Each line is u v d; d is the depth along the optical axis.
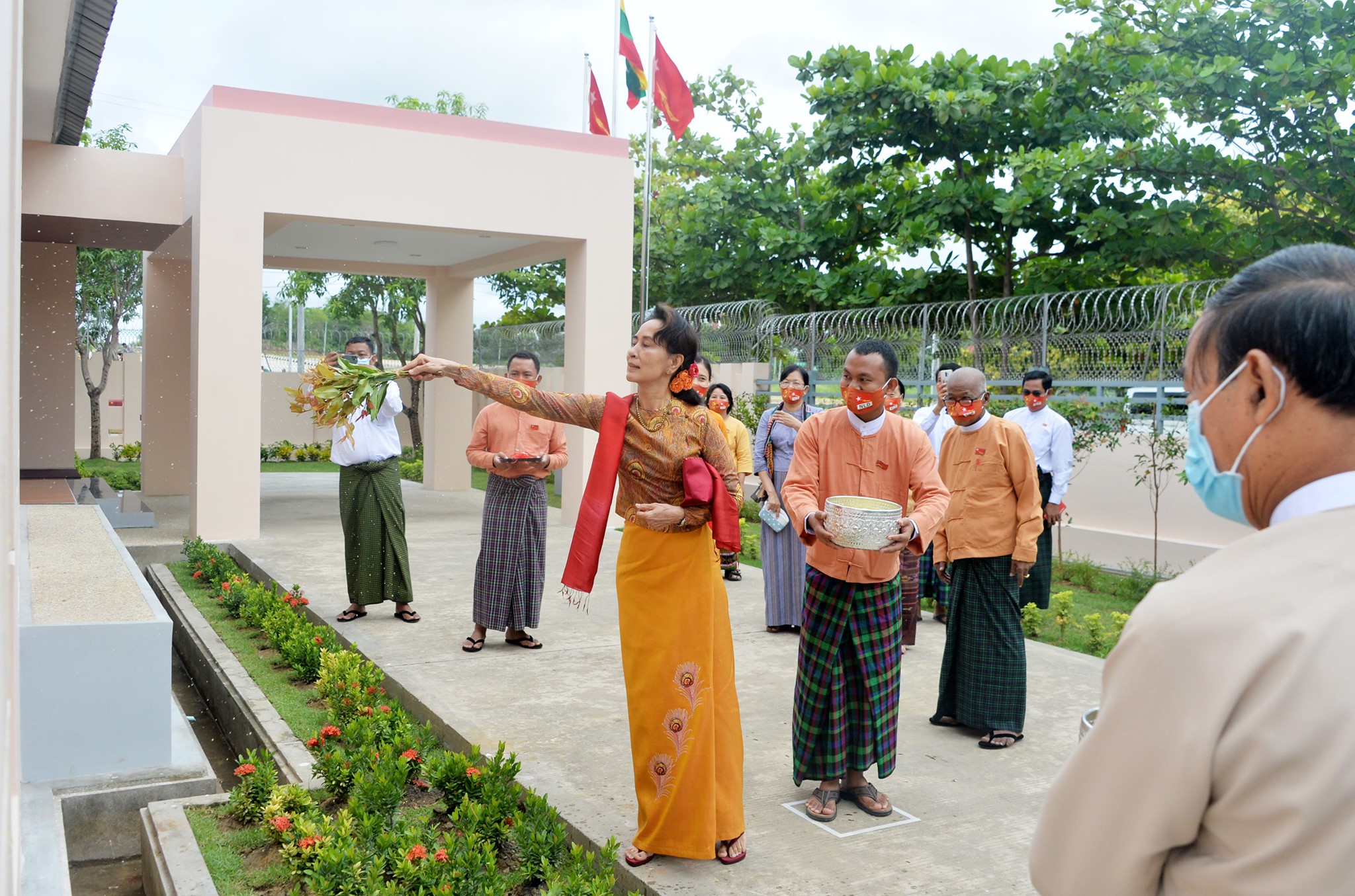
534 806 3.33
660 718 3.07
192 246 10.00
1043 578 6.68
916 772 4.02
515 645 5.81
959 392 4.38
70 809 3.77
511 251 12.42
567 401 3.21
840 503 3.56
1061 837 1.06
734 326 14.41
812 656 3.56
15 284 1.84
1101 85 11.40
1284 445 1.01
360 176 9.72
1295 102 9.25
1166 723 0.95
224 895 3.03
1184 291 9.18
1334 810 0.85
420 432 21.80
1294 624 0.90
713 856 3.05
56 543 6.13
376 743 4.13
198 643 6.13
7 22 1.46
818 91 12.93
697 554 3.10
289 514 11.62
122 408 23.08
